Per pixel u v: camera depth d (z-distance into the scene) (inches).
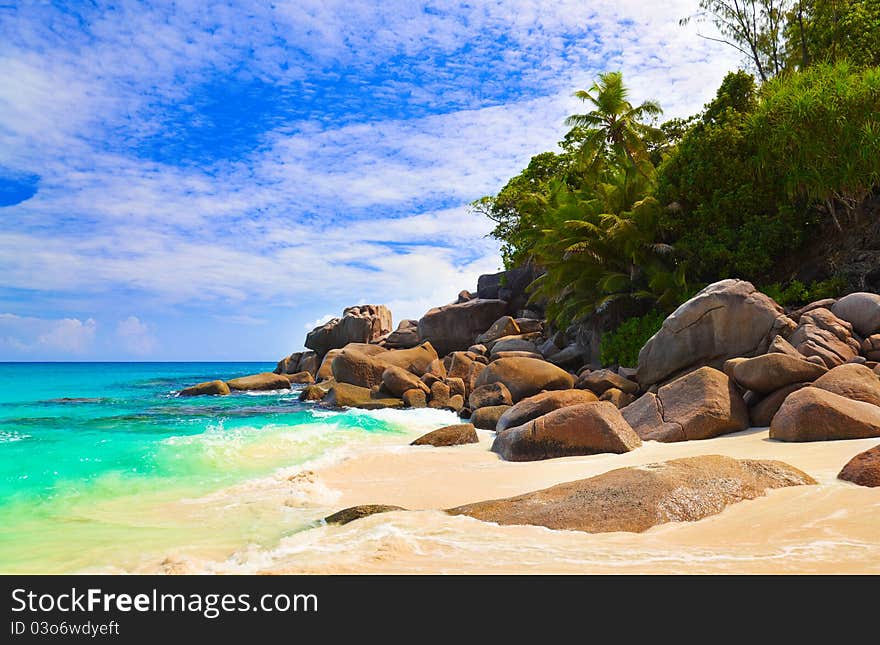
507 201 1766.7
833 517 191.8
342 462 404.5
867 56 1010.7
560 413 412.2
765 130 847.7
